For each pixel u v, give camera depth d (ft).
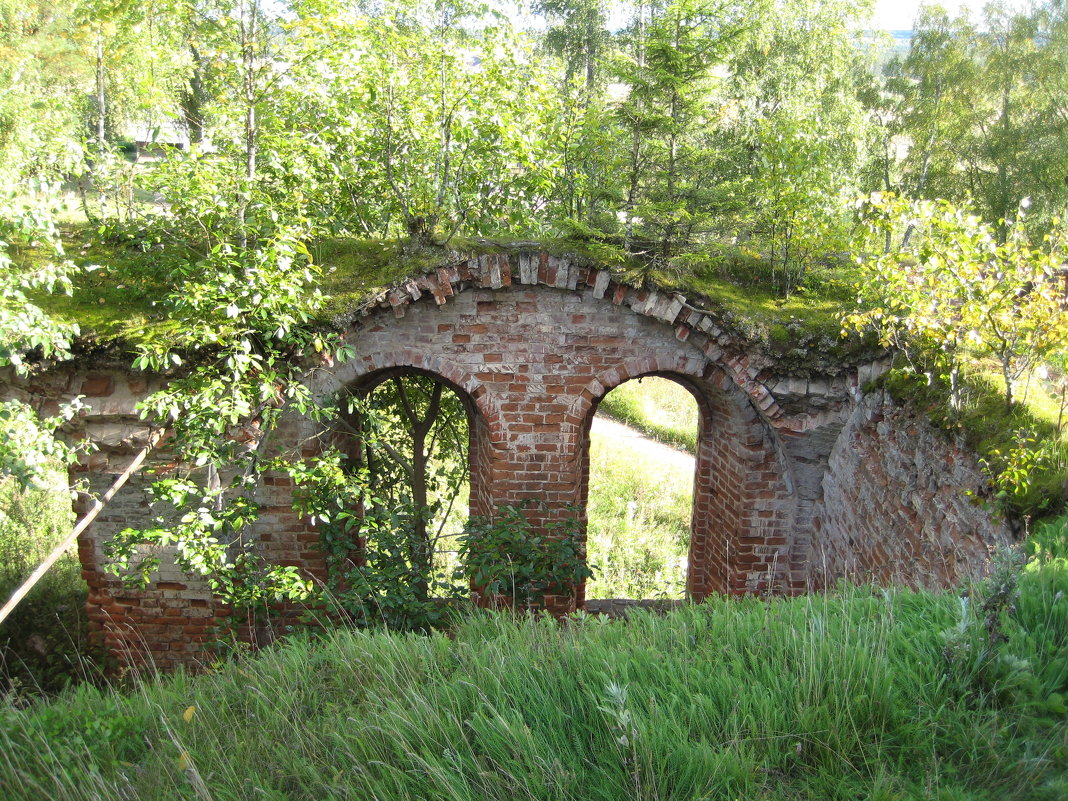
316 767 11.01
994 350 15.62
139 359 17.79
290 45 19.57
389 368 23.88
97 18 23.84
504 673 11.69
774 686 10.37
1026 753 8.63
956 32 62.34
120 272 21.01
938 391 16.81
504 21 26.43
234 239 20.68
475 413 24.90
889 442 18.89
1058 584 10.96
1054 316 14.51
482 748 10.32
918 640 10.79
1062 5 59.52
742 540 24.06
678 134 25.08
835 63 59.31
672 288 21.08
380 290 20.77
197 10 19.26
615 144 28.66
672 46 23.30
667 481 44.42
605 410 60.13
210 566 18.78
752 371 21.33
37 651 23.99
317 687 13.65
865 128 60.70
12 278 16.30
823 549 23.04
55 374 20.26
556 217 30.22
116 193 22.68
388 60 24.86
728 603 13.65
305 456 21.81
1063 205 53.06
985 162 59.72
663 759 9.36
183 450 18.98
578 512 23.39
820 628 11.10
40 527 28.89
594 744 10.10
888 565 18.47
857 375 20.80
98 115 29.68
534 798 9.26
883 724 9.54
